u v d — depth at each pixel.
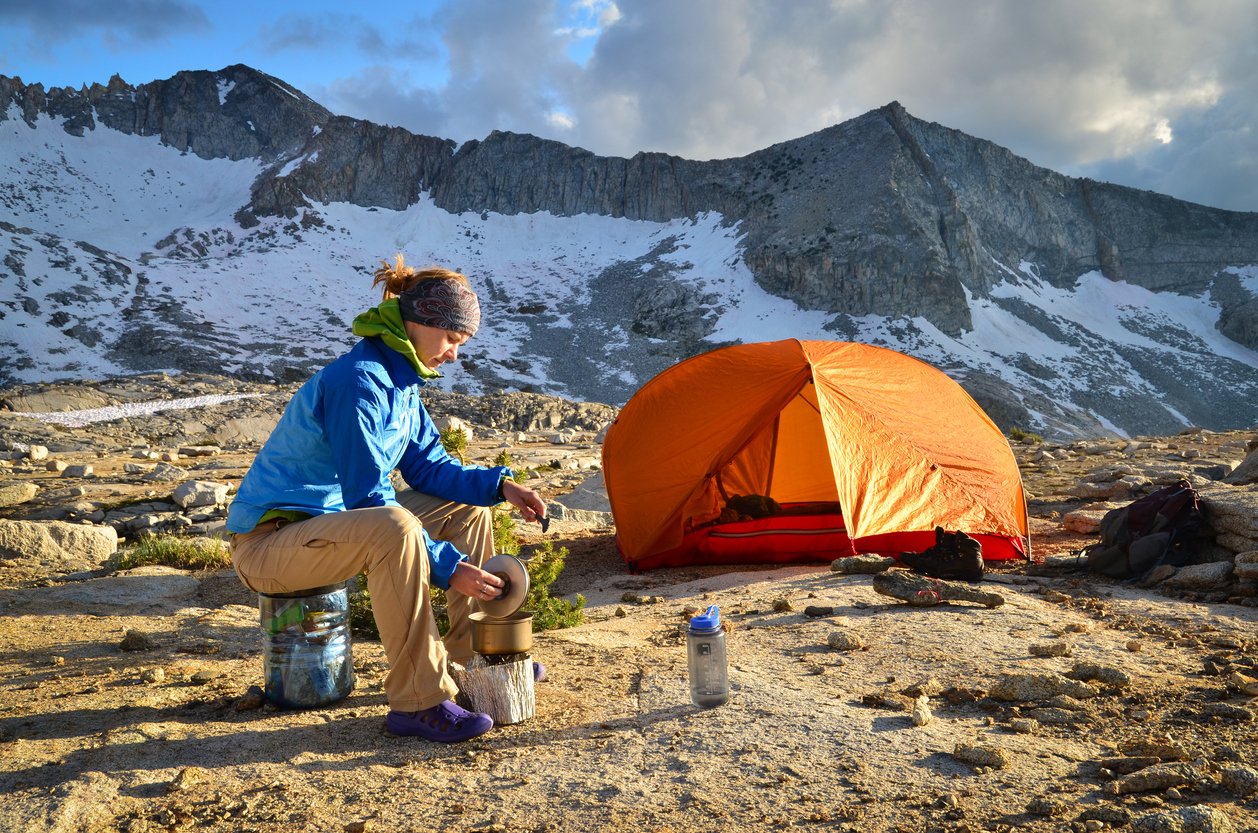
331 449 3.50
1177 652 4.46
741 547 8.30
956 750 3.02
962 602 5.70
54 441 28.80
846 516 7.15
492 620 3.63
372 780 2.96
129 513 12.42
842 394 7.82
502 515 5.77
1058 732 3.30
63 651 4.96
